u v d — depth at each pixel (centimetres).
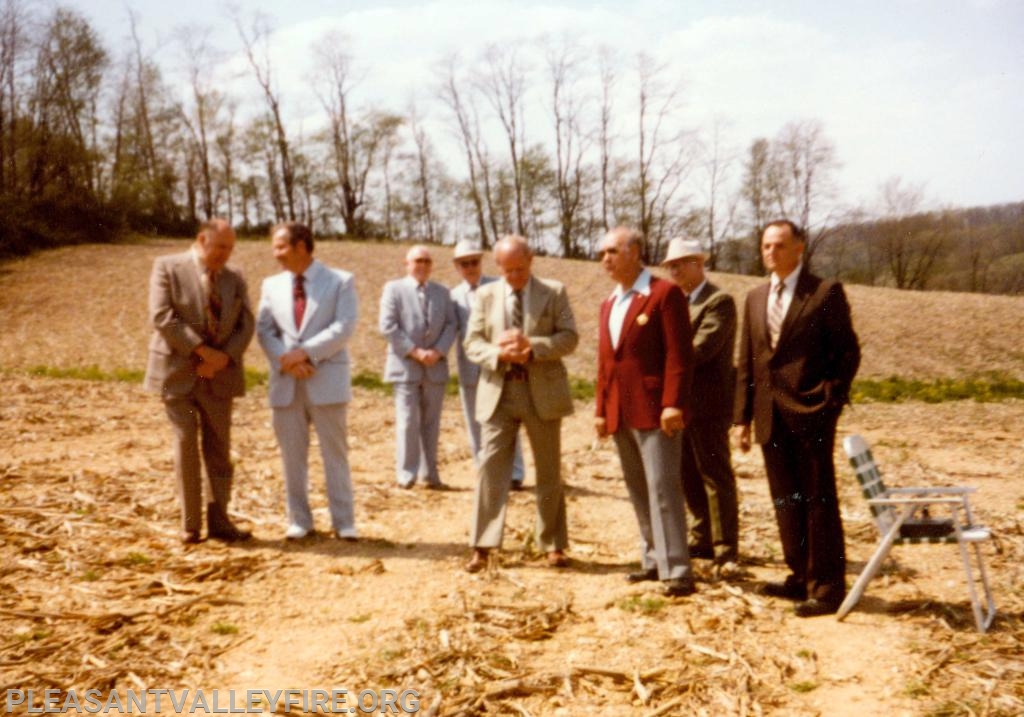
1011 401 1716
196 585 527
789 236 487
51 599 496
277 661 427
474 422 858
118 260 4088
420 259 837
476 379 855
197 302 592
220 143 6525
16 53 5138
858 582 464
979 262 5834
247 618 483
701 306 588
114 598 503
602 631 460
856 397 1750
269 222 6812
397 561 591
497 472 572
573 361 2458
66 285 3484
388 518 708
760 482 877
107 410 1289
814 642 441
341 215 6888
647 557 548
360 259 3984
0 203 4509
